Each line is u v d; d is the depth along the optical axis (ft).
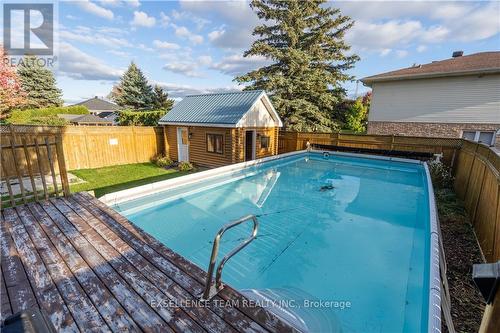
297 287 12.34
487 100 39.60
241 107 38.11
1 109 50.16
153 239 10.79
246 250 15.70
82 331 6.34
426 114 44.91
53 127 33.24
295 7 58.08
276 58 59.31
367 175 33.94
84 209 13.87
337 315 10.49
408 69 50.57
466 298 10.93
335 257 15.01
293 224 19.33
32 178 14.60
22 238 10.78
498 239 11.69
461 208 21.33
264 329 6.44
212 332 6.37
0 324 3.71
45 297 7.41
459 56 54.80
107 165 39.37
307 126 60.08
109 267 8.84
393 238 17.20
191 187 26.50
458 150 32.22
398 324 10.13
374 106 50.21
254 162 35.78
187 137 41.57
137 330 6.40
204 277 8.38
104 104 132.36
